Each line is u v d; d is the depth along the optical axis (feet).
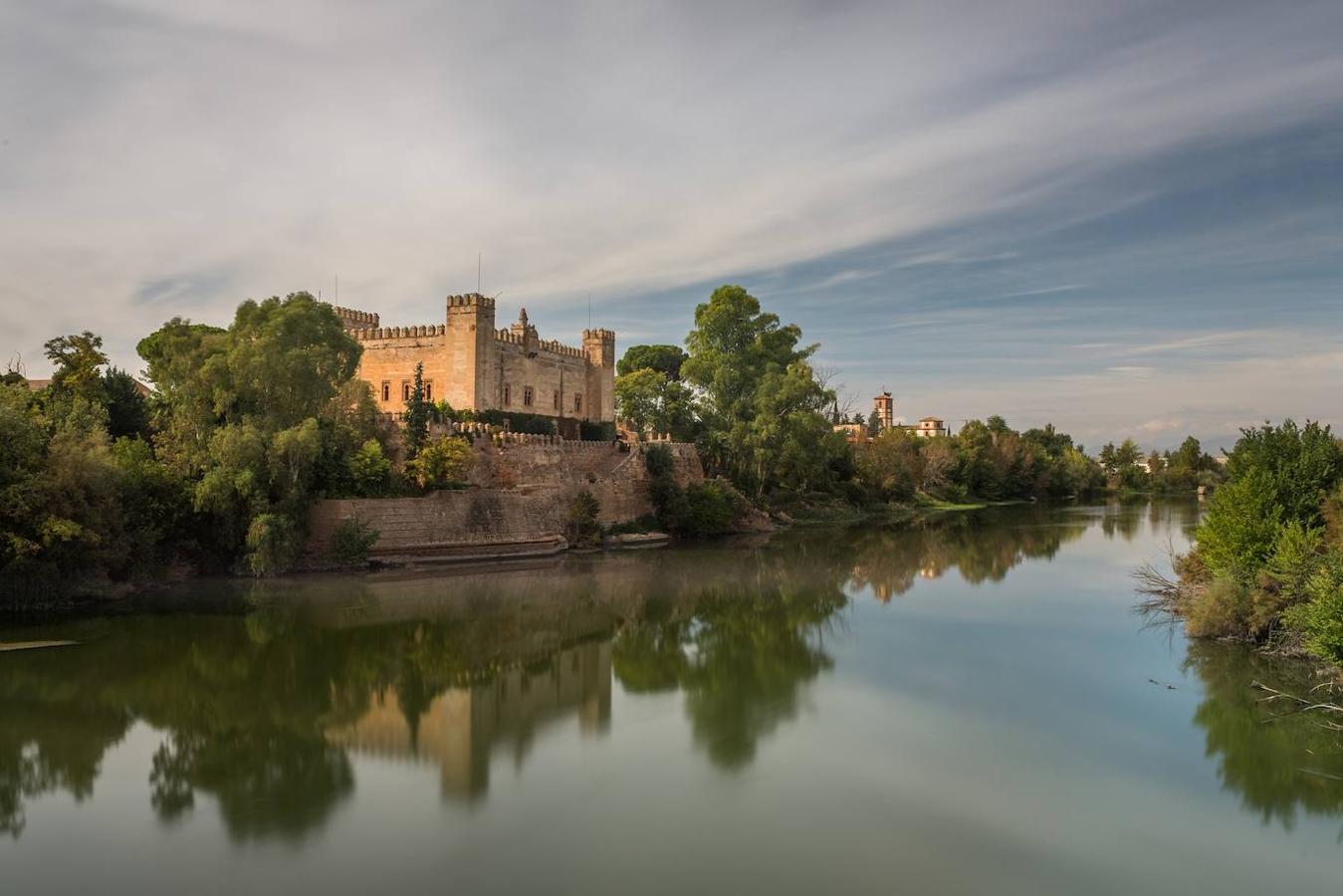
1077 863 73.20
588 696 120.06
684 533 317.42
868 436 581.94
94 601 170.60
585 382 385.91
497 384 325.01
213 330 251.39
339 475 220.84
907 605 183.52
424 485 233.96
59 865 71.82
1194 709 112.16
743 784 88.63
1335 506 141.49
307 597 180.86
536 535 258.37
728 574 225.56
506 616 170.40
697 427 393.50
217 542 200.23
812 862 72.79
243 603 173.47
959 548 287.07
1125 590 199.72
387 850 74.49
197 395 204.13
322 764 94.53
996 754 97.09
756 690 122.31
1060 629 158.61
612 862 72.49
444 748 99.55
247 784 88.58
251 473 190.70
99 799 84.74
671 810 82.38
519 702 117.50
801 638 153.58
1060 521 396.57
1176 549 277.64
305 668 132.57
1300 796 86.22
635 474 310.45
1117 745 99.96
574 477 294.46
